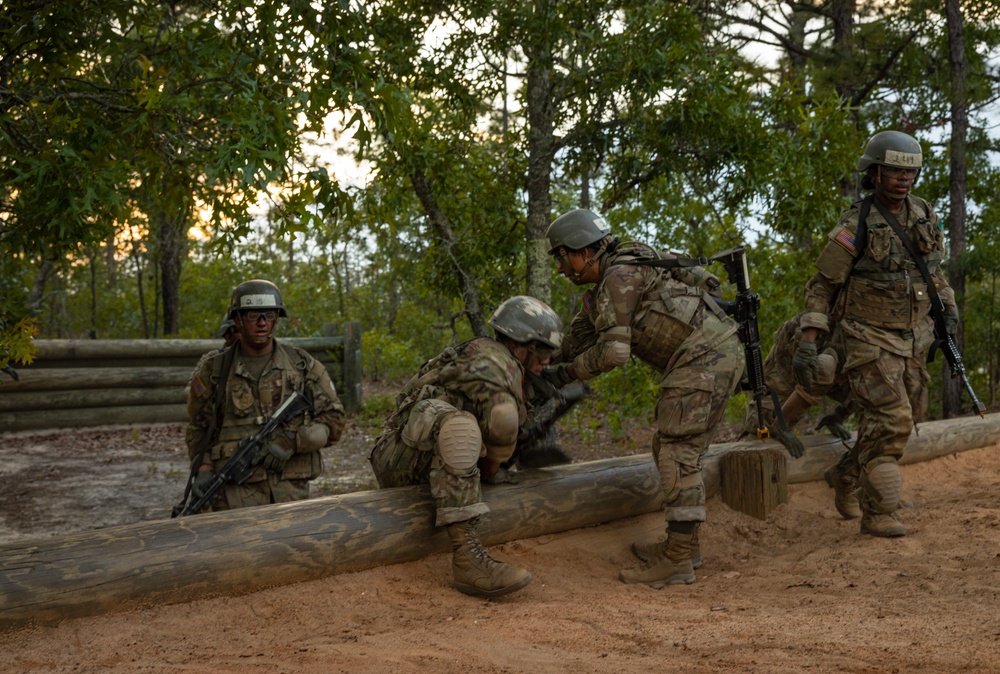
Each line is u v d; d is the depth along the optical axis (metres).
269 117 4.12
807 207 8.06
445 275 8.34
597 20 7.10
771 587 3.82
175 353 12.36
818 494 5.46
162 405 12.27
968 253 11.92
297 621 3.31
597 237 4.12
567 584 4.01
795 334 5.30
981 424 6.64
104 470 9.09
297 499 4.32
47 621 3.05
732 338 4.09
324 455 9.86
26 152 4.47
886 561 4.01
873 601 3.39
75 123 4.20
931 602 3.28
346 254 20.86
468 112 7.70
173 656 2.87
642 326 4.02
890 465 4.49
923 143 13.95
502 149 8.29
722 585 3.95
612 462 4.78
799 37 14.78
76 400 11.70
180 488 8.21
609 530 4.66
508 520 4.21
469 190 8.00
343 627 3.23
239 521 3.51
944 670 2.28
